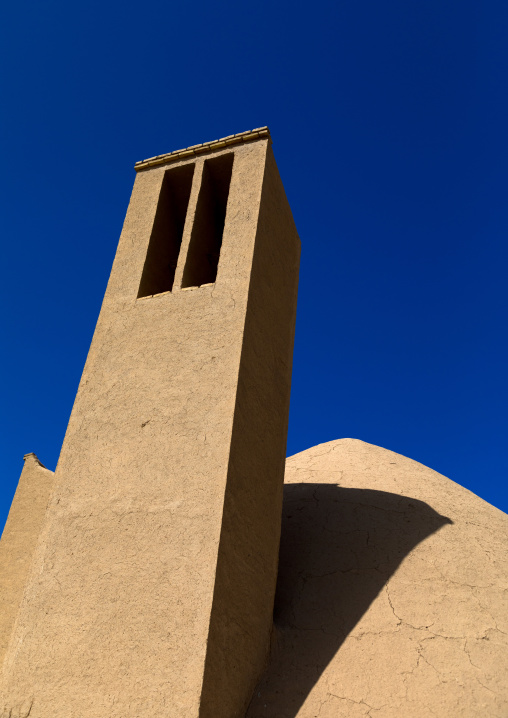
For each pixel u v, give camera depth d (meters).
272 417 5.52
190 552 4.09
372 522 6.32
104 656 3.83
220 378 4.86
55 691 3.79
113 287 5.91
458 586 5.33
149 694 3.62
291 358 6.41
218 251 6.83
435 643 4.75
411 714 4.21
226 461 4.42
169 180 6.83
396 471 7.75
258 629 4.62
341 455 8.42
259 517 4.89
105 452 4.78
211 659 3.74
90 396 5.16
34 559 4.40
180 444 4.62
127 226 6.41
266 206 6.12
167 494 4.40
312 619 5.17
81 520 4.48
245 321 5.14
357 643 4.83
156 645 3.78
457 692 4.36
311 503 6.92
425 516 6.40
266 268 5.89
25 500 6.98
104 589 4.10
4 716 3.79
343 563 5.76
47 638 4.01
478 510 6.86
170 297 5.58
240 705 4.14
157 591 3.99
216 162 6.62
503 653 4.70
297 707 4.33
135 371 5.18
